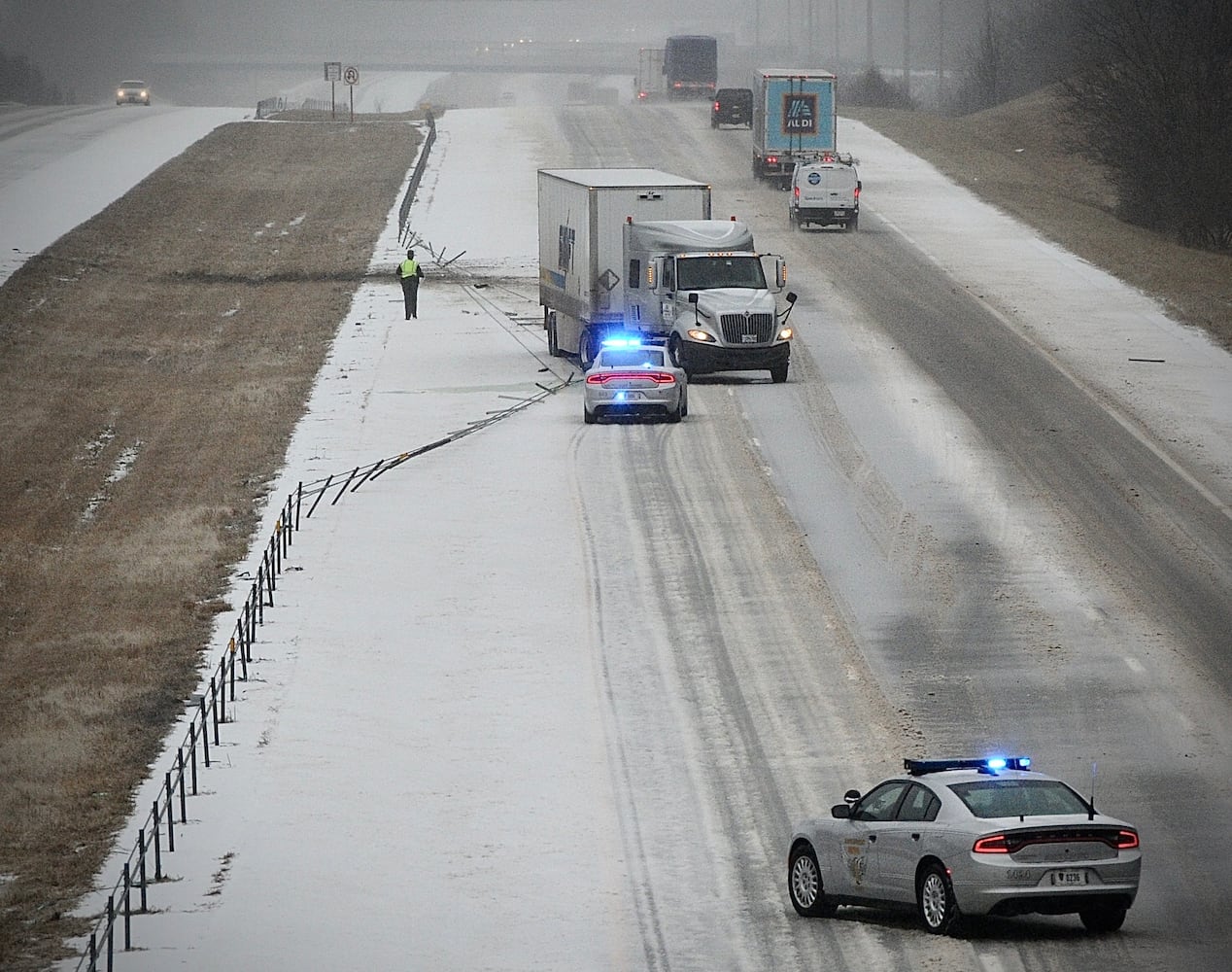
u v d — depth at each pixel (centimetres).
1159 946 5525
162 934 5850
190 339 19362
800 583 10144
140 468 14150
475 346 18050
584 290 15575
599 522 11350
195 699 8562
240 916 6006
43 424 15700
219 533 11738
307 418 15062
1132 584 10169
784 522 11312
